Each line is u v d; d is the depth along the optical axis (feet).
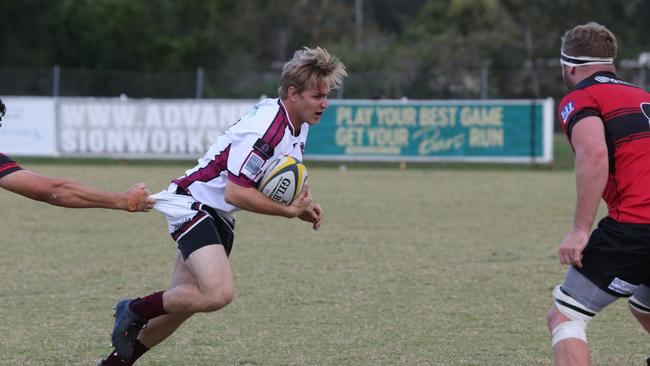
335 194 179.93
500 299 83.61
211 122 242.99
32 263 102.06
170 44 452.76
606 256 48.70
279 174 53.31
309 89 53.98
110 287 88.63
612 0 480.23
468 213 148.97
